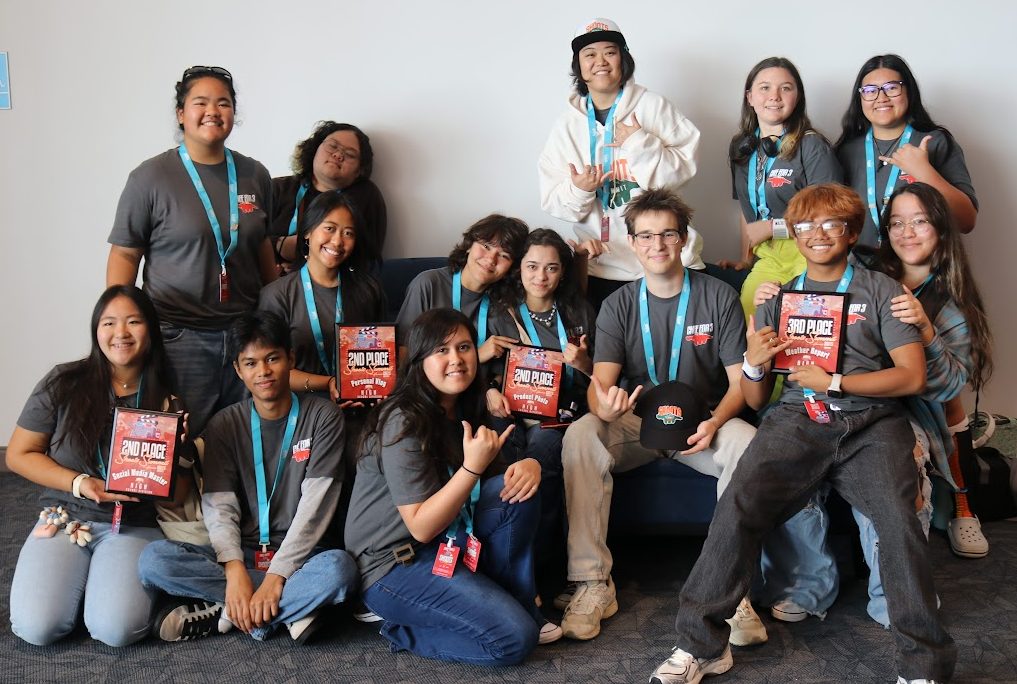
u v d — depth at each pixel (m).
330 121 3.99
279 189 3.90
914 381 2.74
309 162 3.91
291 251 3.82
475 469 2.48
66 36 4.03
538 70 4.06
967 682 2.46
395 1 4.03
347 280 3.30
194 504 2.89
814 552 2.83
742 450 2.90
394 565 2.62
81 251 4.17
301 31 4.04
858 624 2.83
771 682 2.50
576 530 2.86
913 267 3.11
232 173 3.29
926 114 3.72
